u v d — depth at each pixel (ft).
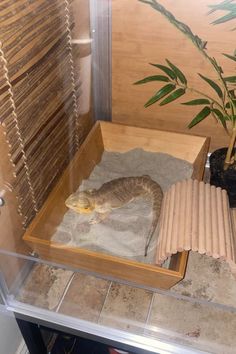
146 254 2.80
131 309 2.67
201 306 2.64
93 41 3.66
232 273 2.90
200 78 3.66
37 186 3.02
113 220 3.09
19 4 2.32
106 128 3.96
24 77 2.54
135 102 4.02
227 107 3.38
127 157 3.89
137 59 3.72
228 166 3.46
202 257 3.02
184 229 2.73
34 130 2.83
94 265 2.70
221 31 3.33
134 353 2.83
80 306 2.70
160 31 3.49
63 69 3.22
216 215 2.92
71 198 3.14
